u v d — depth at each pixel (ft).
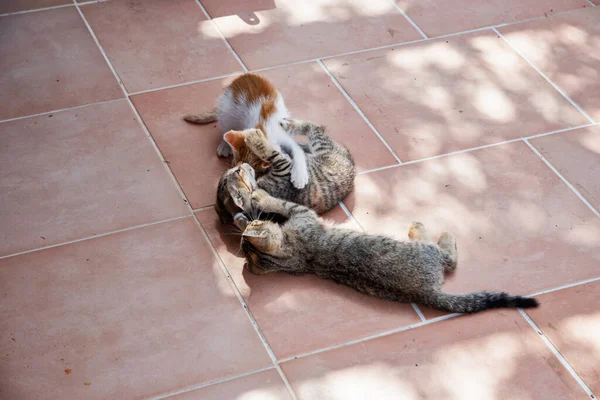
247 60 13.67
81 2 14.82
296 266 10.12
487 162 11.95
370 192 11.36
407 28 14.61
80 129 12.20
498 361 9.21
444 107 12.94
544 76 13.70
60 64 13.41
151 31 14.21
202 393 8.81
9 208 10.89
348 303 9.85
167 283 10.00
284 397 8.79
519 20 14.96
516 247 10.62
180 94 12.93
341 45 14.12
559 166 11.94
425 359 9.21
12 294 9.78
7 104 12.59
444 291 9.96
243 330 9.49
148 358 9.15
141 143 12.03
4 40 13.82
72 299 9.76
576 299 9.93
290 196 11.00
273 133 11.59
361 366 9.12
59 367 9.02
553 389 8.95
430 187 11.48
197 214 10.97
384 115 12.70
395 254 9.80
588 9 15.29
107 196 11.15
